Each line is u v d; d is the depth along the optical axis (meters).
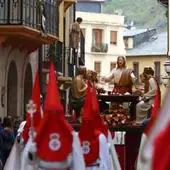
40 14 33.25
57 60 40.72
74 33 45.94
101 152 13.91
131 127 19.27
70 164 11.79
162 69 85.12
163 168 6.98
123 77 20.72
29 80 36.28
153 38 88.94
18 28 30.86
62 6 44.44
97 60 84.44
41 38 33.88
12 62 33.09
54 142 11.73
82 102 20.06
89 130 13.84
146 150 7.15
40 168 11.86
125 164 19.38
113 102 20.30
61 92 42.66
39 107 13.89
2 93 31.72
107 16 84.81
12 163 13.70
